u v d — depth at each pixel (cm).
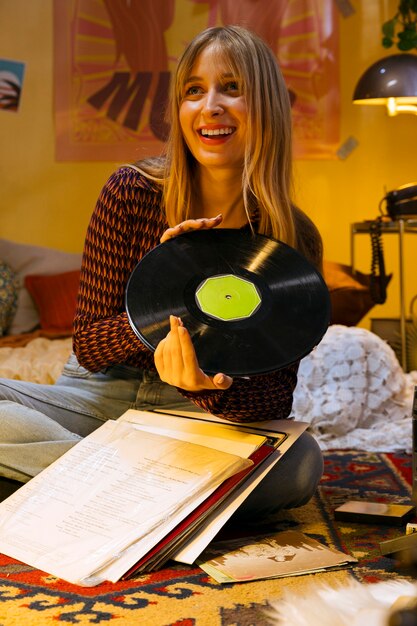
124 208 190
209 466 160
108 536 154
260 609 134
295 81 475
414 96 393
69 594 141
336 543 170
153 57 480
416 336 422
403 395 318
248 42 182
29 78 487
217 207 194
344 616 120
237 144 183
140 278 159
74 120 486
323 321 156
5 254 464
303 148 477
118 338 181
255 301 157
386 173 475
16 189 490
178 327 148
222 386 150
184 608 134
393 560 159
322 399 298
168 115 192
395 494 216
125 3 480
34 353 374
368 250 476
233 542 167
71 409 196
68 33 484
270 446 170
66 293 441
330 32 473
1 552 158
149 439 173
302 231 200
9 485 178
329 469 250
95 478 167
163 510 155
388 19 471
